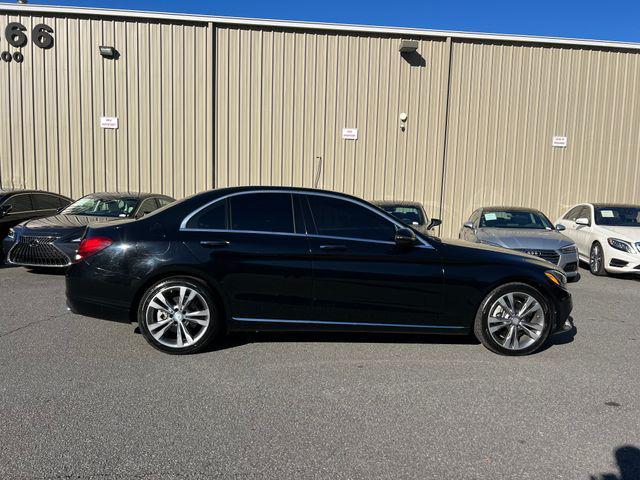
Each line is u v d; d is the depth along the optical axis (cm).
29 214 1063
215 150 1341
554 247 866
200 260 469
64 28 1287
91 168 1328
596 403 388
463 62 1366
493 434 337
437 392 404
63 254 825
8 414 352
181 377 425
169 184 1344
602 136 1416
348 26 1318
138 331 551
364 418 357
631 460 308
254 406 373
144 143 1328
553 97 1391
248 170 1353
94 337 528
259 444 318
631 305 740
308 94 1343
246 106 1334
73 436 323
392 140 1373
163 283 471
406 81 1357
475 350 512
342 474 288
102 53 1279
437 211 1398
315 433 334
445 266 490
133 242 473
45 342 510
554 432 341
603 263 972
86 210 984
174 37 1303
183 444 316
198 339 477
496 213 1048
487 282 491
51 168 1320
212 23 1296
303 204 496
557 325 507
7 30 1276
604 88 1400
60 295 716
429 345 524
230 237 477
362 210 502
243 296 475
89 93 1307
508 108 1386
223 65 1320
